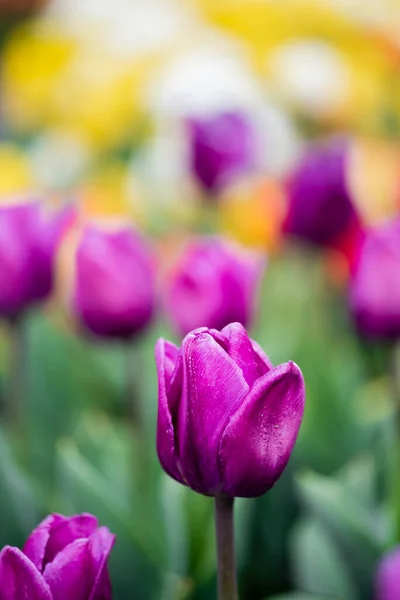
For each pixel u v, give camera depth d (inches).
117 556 38.0
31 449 47.0
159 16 78.4
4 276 42.3
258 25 74.8
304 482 39.4
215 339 29.0
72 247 54.1
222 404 28.4
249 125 54.6
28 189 66.4
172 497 39.9
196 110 65.7
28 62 81.0
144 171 70.6
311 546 39.4
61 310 57.3
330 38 76.8
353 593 39.1
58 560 27.9
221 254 40.3
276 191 58.7
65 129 78.8
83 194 64.4
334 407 45.6
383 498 43.5
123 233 41.3
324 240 46.8
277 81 72.0
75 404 50.6
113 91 75.1
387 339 41.9
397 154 63.2
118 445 45.1
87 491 38.4
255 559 41.7
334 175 45.7
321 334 55.3
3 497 37.8
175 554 39.6
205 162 53.5
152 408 47.7
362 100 73.0
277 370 28.0
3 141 95.3
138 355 44.0
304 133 74.0
